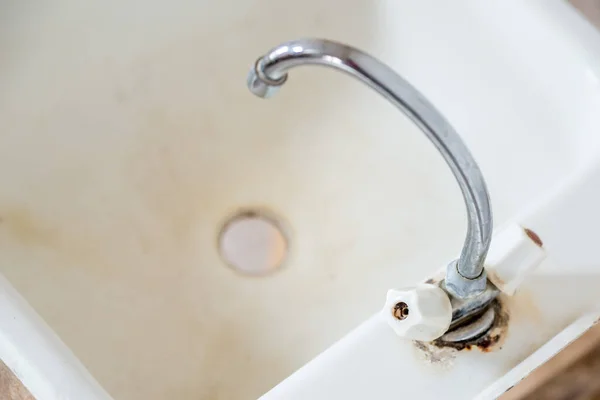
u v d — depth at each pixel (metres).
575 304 0.77
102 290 0.96
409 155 1.01
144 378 0.92
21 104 0.93
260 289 1.05
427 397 0.74
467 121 0.94
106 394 0.74
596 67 0.83
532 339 0.76
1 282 0.77
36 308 0.89
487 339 0.76
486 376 0.74
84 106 0.99
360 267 1.01
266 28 1.03
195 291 1.04
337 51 0.61
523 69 0.88
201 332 1.00
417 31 0.96
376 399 0.73
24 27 0.89
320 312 1.00
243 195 1.10
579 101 0.84
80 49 0.95
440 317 0.71
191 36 1.02
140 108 1.04
